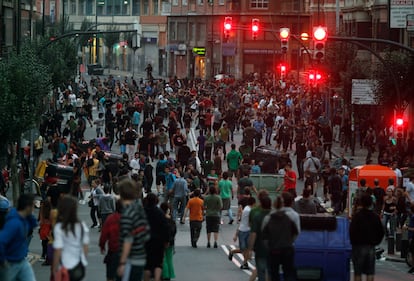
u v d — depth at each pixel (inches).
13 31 5620.1
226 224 3117.6
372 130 4613.7
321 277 1764.3
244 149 4023.1
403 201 2743.6
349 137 4995.1
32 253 2488.9
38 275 2101.4
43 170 3572.8
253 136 4158.5
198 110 6210.6
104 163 3627.0
